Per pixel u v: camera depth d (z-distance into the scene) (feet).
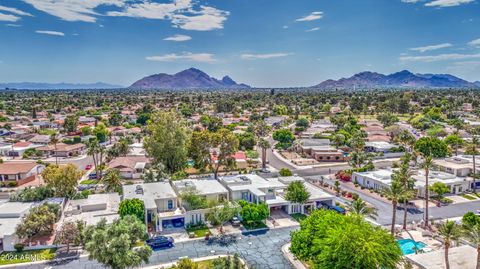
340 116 651.25
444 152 362.33
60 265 159.94
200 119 636.89
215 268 146.30
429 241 184.75
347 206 240.12
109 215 202.18
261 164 372.58
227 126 559.79
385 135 506.89
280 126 626.64
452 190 270.05
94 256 135.03
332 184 297.94
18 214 197.16
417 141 384.47
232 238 191.11
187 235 193.98
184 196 213.05
